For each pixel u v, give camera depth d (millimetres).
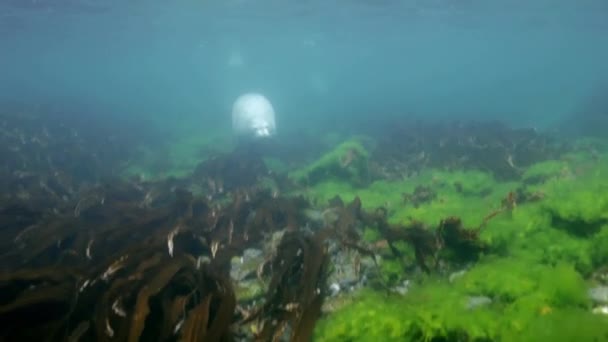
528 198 6316
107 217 7215
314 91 66750
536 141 13117
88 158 13891
